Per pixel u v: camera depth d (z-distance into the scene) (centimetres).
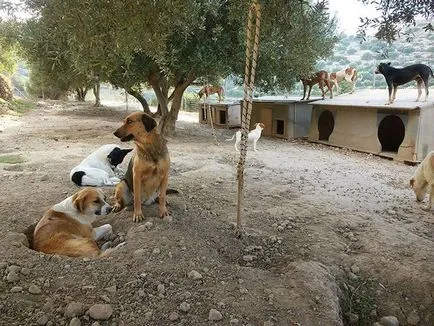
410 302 354
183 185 638
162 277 323
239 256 400
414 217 555
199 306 289
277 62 1102
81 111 2428
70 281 307
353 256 412
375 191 686
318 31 1084
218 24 968
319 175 792
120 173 707
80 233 395
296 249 423
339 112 1155
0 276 308
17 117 1875
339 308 319
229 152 1015
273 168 838
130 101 3656
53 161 785
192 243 387
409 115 945
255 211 535
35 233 384
